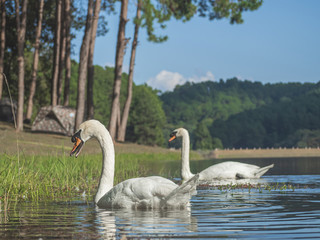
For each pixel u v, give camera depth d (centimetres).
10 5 4484
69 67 4347
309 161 3038
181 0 3400
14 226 575
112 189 759
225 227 543
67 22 4209
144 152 3656
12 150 2405
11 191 948
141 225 566
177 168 1977
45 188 1023
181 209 708
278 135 18988
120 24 3647
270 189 990
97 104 10569
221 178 1299
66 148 2798
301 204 738
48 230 544
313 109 19488
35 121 3634
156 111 10831
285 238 478
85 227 561
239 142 18550
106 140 827
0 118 4206
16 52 4722
